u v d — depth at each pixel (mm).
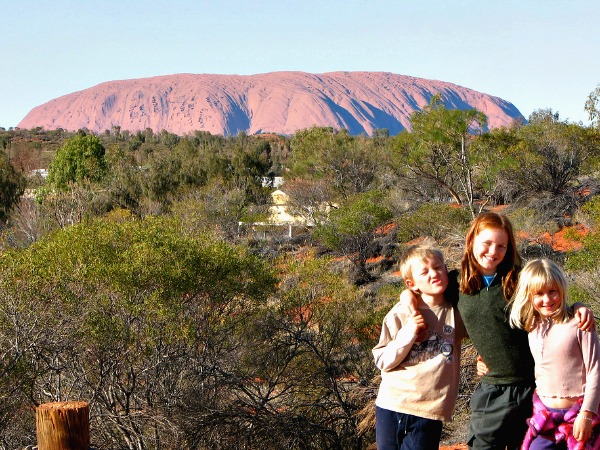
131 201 44344
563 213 27375
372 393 12242
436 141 32281
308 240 35438
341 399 12508
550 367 3275
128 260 11766
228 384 12055
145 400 11570
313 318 14312
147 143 128500
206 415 10906
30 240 27375
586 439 3205
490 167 32875
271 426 11141
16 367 9656
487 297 3361
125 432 10766
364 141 47375
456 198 33844
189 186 45844
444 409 3457
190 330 11922
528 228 23609
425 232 28906
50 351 10406
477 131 33469
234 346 13281
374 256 30391
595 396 3184
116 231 12609
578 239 18719
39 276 10945
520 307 3271
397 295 16234
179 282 12016
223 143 130250
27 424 10320
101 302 11352
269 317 13570
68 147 50688
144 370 11297
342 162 44688
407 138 34125
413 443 3475
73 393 11016
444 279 3432
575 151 31719
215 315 13352
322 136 47125
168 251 12141
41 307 10742
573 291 12383
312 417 12398
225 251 13008
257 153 52156
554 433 3275
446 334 3482
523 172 31641
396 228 32000
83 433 3730
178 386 11680
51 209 30391
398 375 3512
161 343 11703
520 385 3396
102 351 10930
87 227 12656
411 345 3445
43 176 64750
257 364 13219
